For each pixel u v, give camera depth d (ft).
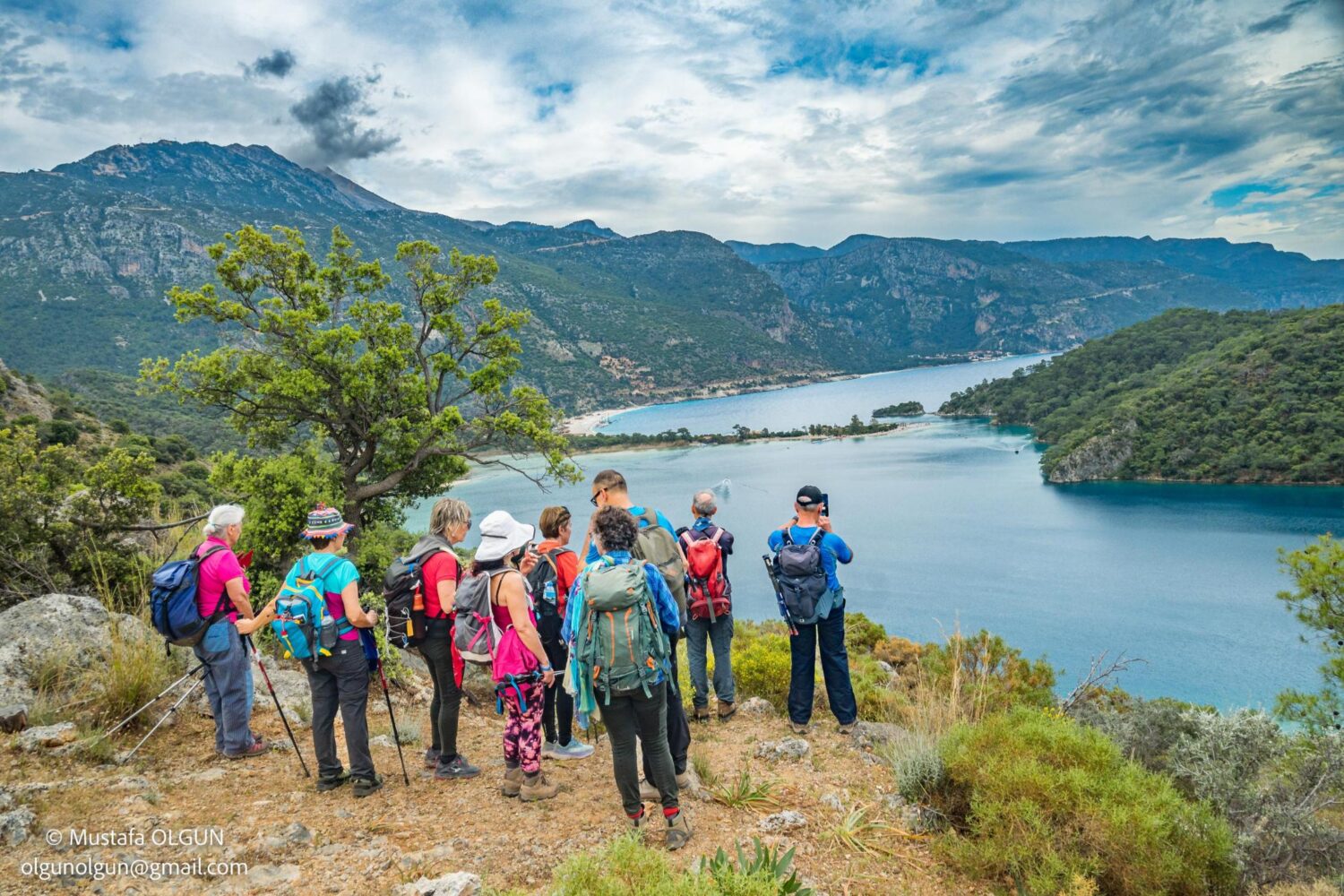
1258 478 495.82
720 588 20.63
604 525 12.75
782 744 17.94
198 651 15.38
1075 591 296.51
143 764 14.71
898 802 14.82
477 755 17.53
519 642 14.06
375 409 70.13
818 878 12.03
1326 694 31.91
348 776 14.67
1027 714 17.12
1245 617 259.39
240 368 66.85
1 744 14.07
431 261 73.31
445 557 14.64
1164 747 20.35
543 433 72.13
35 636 17.63
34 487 28.25
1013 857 12.14
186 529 34.83
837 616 19.33
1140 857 11.96
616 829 12.94
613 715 12.34
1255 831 14.53
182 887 10.26
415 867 11.28
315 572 13.87
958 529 414.62
